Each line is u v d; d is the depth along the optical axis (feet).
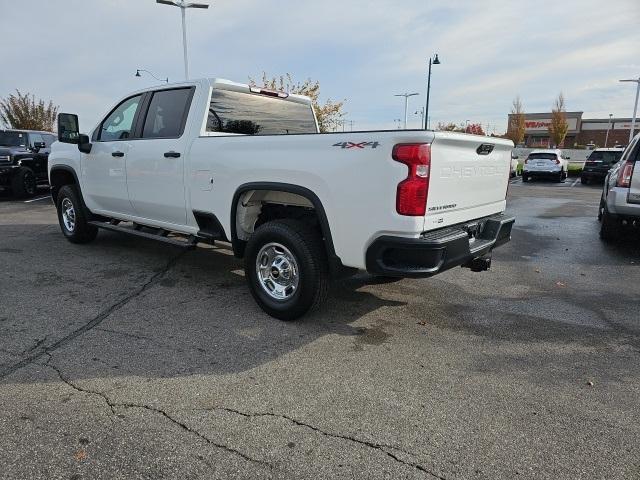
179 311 14.30
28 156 41.96
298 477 7.43
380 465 7.72
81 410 9.06
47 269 18.63
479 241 13.50
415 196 10.49
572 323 14.01
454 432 8.62
